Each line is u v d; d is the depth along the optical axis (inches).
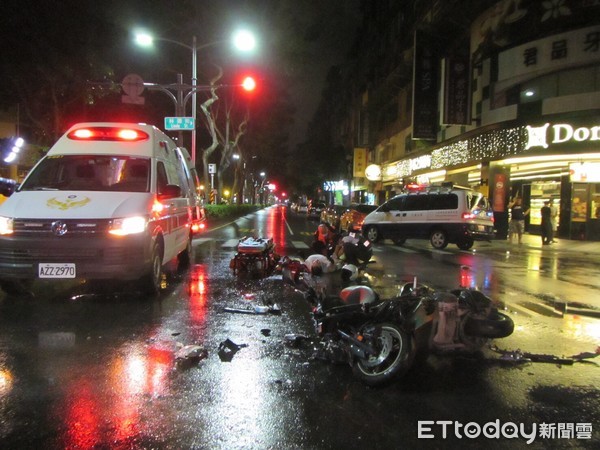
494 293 361.1
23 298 302.7
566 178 848.3
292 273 369.7
